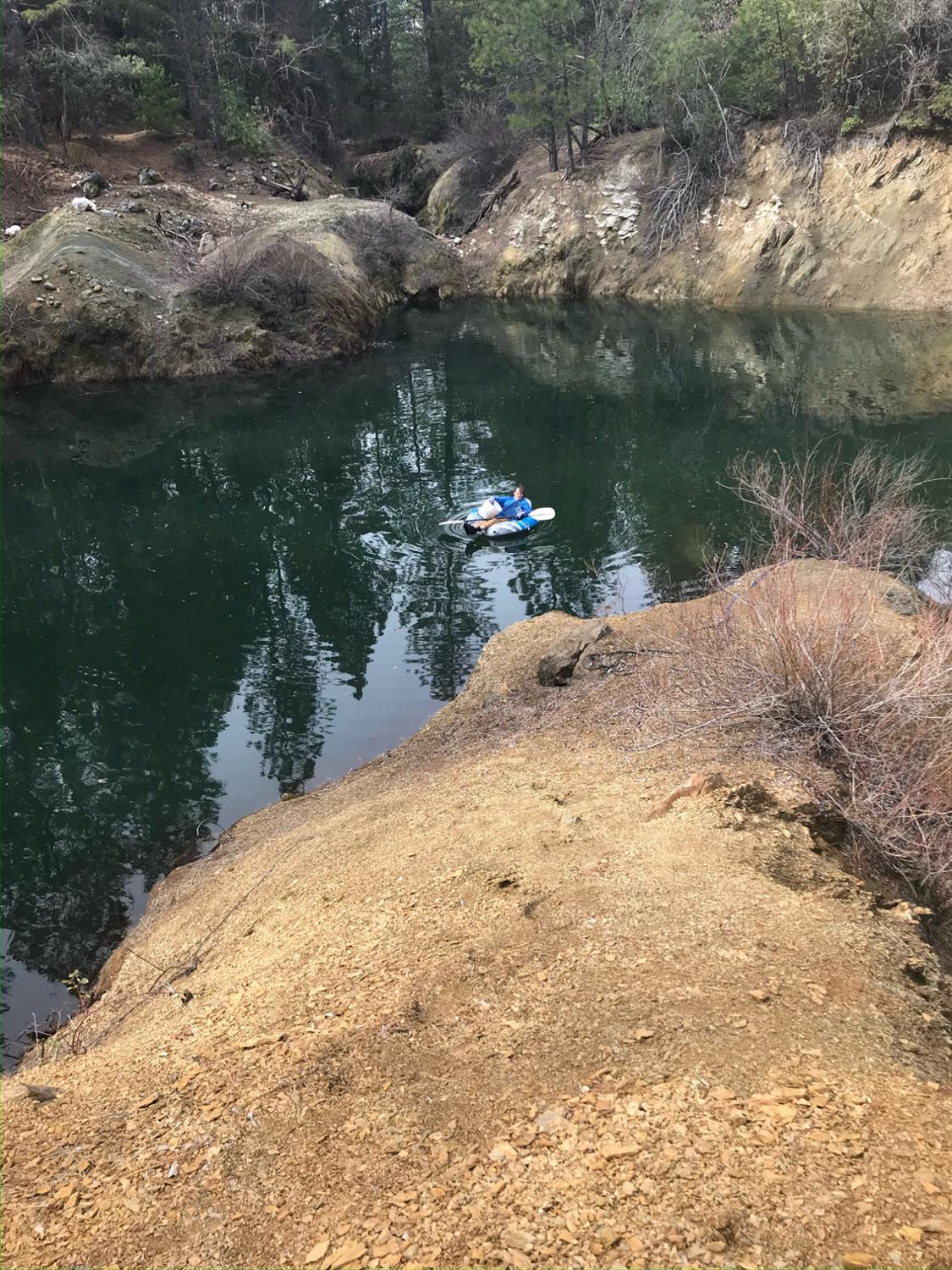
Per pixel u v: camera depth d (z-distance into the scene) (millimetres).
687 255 33094
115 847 8328
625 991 3775
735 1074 3135
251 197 36781
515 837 5785
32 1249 2855
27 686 11398
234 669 11594
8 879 7934
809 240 30109
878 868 5531
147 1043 4402
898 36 28172
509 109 42188
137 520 17266
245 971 4992
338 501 17469
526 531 15078
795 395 20688
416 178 46375
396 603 13133
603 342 28266
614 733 7625
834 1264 2285
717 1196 2547
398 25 53969
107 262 28078
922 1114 2852
